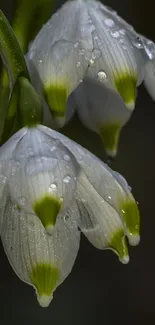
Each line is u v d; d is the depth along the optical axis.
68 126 0.27
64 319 0.27
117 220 0.13
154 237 0.28
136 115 0.29
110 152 0.16
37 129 0.13
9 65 0.14
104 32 0.14
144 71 0.14
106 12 0.14
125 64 0.14
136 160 0.29
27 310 0.27
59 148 0.13
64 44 0.14
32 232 0.13
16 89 0.14
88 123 0.16
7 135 0.14
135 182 0.29
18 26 0.15
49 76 0.14
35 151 0.13
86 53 0.14
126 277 0.28
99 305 0.28
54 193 0.13
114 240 0.13
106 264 0.28
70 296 0.27
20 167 0.13
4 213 0.13
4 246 0.13
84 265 0.28
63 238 0.13
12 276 0.27
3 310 0.27
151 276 0.28
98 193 0.13
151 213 0.29
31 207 0.13
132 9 0.29
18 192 0.13
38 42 0.14
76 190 0.13
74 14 0.14
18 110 0.14
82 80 0.15
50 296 0.13
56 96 0.14
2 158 0.13
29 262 0.13
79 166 0.13
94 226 0.13
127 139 0.29
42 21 0.15
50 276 0.13
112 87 0.14
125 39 0.14
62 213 0.13
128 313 0.28
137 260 0.28
